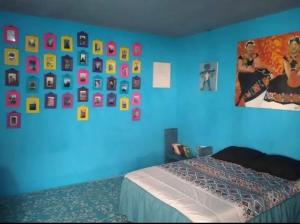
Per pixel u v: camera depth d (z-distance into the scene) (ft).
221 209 6.68
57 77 11.39
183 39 14.42
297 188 8.14
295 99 9.39
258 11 9.71
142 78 13.74
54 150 11.63
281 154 9.97
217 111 12.56
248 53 10.96
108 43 12.50
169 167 9.84
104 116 12.78
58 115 11.58
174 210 6.84
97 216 9.23
